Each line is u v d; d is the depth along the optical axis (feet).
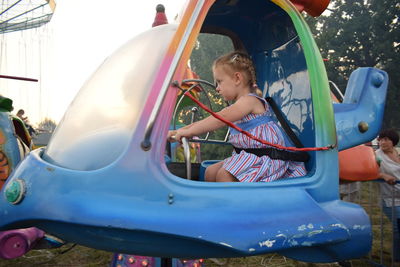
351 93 6.52
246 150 5.00
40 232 7.47
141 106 3.68
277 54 5.92
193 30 3.83
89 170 3.51
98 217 3.18
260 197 3.69
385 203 10.36
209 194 3.52
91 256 10.75
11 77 10.43
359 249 4.12
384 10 87.20
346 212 4.17
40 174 3.51
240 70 5.26
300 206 3.83
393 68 84.43
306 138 5.11
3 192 3.67
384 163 10.46
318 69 4.75
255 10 5.76
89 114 4.00
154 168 3.43
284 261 10.39
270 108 5.84
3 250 6.86
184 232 3.27
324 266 9.98
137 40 4.58
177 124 12.13
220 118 4.00
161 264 6.29
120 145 3.54
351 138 6.03
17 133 9.11
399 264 10.09
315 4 5.42
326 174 4.33
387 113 82.89
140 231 3.25
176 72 3.68
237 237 3.38
